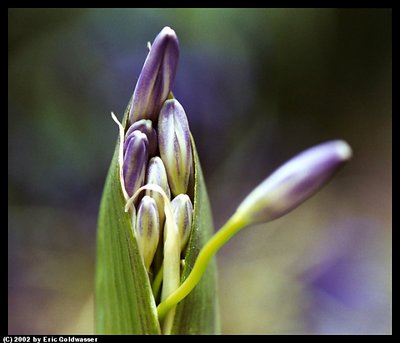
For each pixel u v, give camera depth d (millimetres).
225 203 763
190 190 256
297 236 674
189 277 248
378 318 554
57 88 740
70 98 742
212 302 271
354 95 880
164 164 252
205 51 756
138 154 250
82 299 612
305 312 570
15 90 728
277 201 236
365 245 653
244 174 788
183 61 748
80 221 697
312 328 559
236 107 788
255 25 793
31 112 732
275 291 597
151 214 252
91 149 734
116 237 258
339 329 552
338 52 872
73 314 597
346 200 750
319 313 566
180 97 750
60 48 746
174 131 251
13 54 733
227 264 636
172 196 254
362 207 739
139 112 253
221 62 767
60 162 725
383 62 870
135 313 258
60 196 710
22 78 731
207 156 770
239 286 610
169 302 253
